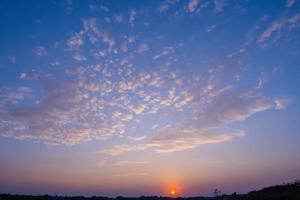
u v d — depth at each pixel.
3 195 93.25
